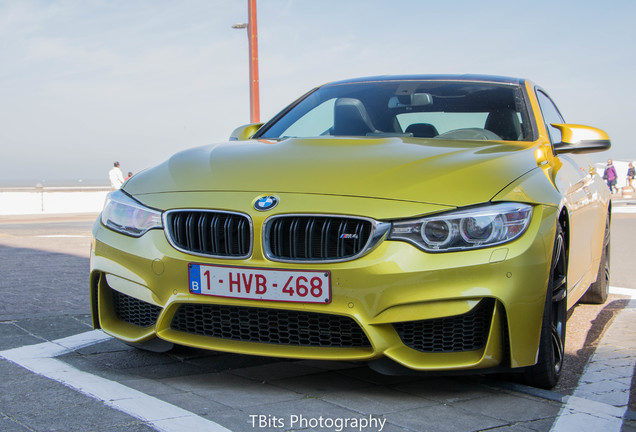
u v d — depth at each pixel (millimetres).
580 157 4203
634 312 4742
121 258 2828
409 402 2471
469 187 2596
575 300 3693
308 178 2715
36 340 3316
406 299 2445
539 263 2551
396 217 2494
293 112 4094
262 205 2592
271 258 2547
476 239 2477
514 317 2486
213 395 2467
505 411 2395
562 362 2957
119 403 2268
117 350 3158
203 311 2680
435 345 2527
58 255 7133
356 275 2463
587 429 2234
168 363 2961
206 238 2658
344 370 2896
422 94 3869
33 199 21859
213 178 2846
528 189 2684
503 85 3963
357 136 3611
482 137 3504
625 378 3080
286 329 2576
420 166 2750
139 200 2881
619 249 8602
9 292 4750
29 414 2141
